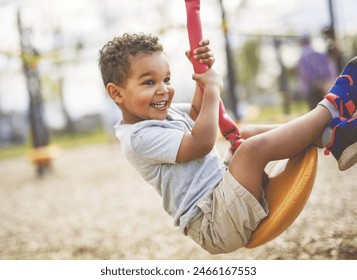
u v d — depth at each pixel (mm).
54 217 5457
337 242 3244
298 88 22891
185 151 2016
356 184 4812
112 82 2182
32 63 9422
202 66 2139
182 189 2096
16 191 7957
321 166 6215
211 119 2031
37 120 10523
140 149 2100
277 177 2201
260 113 19141
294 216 2018
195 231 2117
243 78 36562
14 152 19922
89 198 6430
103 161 11117
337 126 1944
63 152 15891
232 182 1972
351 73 2027
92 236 4406
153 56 2107
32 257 3939
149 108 2111
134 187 6914
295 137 1960
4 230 5066
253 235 2057
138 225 4605
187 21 2166
